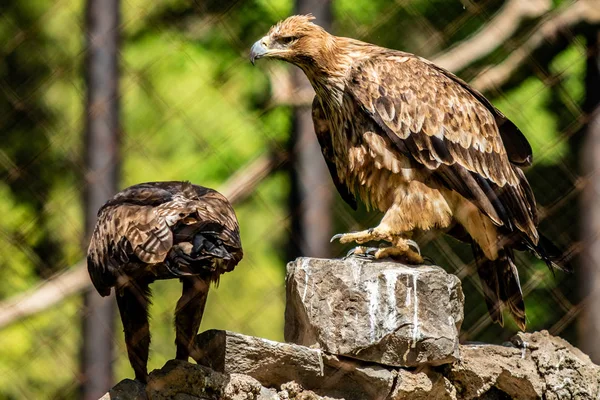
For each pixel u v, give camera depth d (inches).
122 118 521.7
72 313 531.5
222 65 581.6
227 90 582.2
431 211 396.5
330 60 405.1
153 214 309.1
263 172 536.4
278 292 565.9
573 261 585.6
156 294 555.2
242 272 601.9
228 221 319.6
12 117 566.6
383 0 565.9
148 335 328.2
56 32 595.5
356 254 386.9
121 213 314.3
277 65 517.7
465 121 407.5
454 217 411.5
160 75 575.2
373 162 401.1
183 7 557.0
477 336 587.2
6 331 566.9
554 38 563.5
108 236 313.7
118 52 490.9
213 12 542.3
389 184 400.2
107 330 455.5
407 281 340.8
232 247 307.1
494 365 361.1
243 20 586.2
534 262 595.5
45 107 569.9
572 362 371.2
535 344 372.5
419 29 559.2
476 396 358.9
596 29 566.9
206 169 588.1
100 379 483.2
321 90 410.3
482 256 411.5
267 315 605.9
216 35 574.2
